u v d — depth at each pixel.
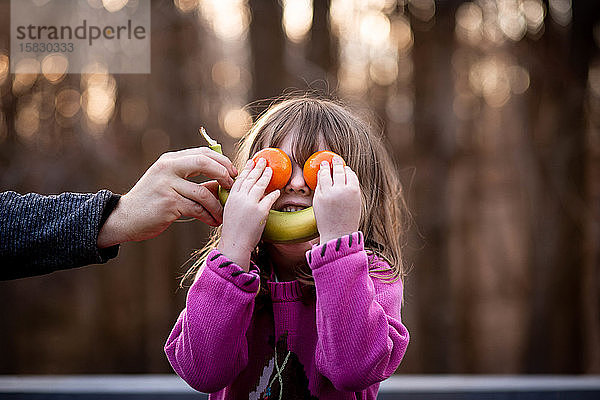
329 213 1.27
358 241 1.26
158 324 9.08
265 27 8.75
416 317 9.08
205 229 9.04
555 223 8.73
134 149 8.73
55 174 8.57
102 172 8.70
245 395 1.40
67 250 1.31
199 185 1.33
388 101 8.84
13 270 1.33
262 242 1.49
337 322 1.22
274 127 1.51
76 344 9.09
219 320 1.25
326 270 1.24
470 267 9.36
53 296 9.13
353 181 1.29
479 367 9.25
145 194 1.33
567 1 8.66
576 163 8.72
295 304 1.42
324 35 8.75
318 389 1.37
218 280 1.26
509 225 9.27
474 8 8.88
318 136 1.49
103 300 9.12
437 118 8.99
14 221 1.31
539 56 8.71
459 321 9.28
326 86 8.55
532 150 8.82
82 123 8.62
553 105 8.77
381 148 1.71
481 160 9.24
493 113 9.10
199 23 8.68
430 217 9.06
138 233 1.34
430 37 8.93
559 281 8.69
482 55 8.97
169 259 9.05
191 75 8.70
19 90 8.29
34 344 9.05
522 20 8.77
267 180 1.30
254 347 1.42
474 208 9.32
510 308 9.29
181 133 8.67
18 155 8.49
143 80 8.52
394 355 1.32
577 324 8.65
